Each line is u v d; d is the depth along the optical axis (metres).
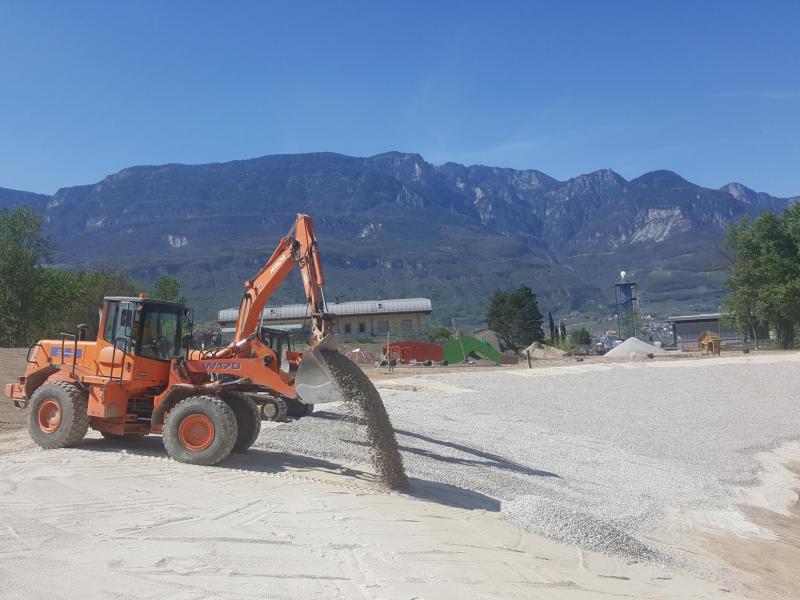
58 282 54.69
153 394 13.52
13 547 7.26
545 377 37.19
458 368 47.91
